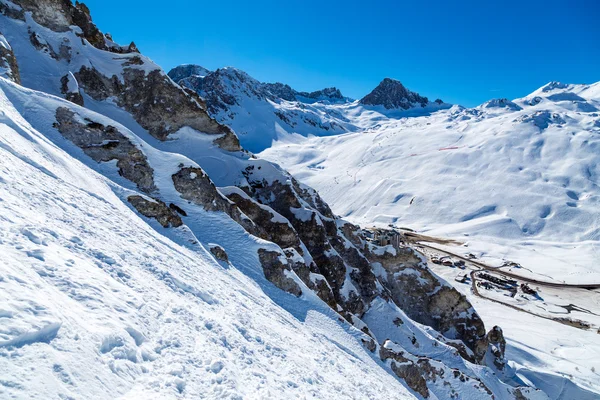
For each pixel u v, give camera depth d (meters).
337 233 41.66
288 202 39.62
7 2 32.97
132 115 36.97
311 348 18.69
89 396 5.73
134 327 8.10
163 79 38.12
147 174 26.58
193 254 21.14
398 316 37.28
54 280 7.79
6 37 31.45
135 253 13.63
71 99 31.59
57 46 34.69
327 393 12.84
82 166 22.19
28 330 5.82
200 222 26.55
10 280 6.62
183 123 39.69
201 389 7.87
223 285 18.73
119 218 17.00
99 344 6.86
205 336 10.47
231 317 14.16
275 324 18.50
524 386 39.19
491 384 33.78
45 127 24.03
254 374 10.30
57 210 12.40
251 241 27.36
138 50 41.56
